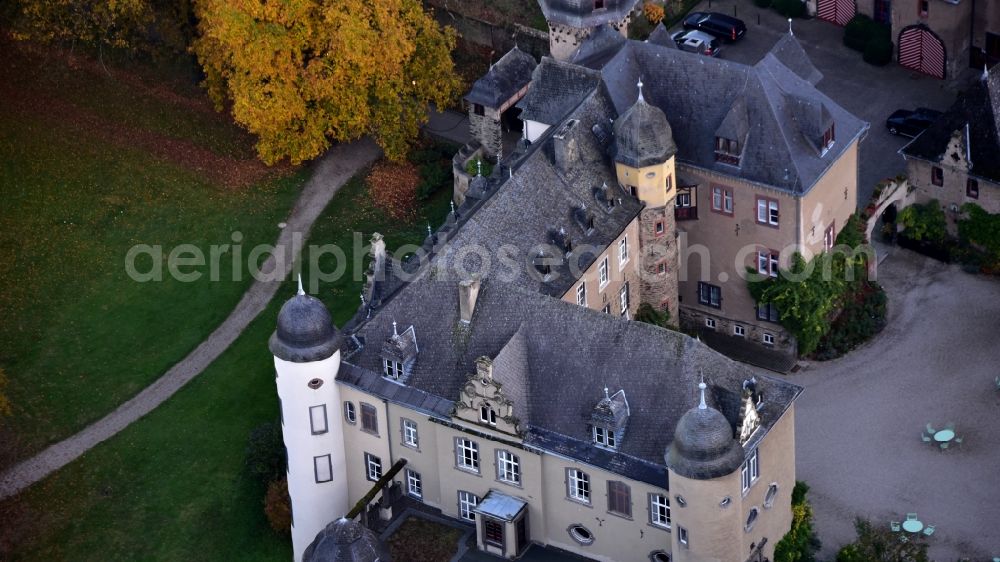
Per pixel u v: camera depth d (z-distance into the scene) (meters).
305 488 138.00
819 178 143.38
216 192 169.38
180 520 142.75
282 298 158.88
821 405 146.75
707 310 153.12
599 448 125.75
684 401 123.94
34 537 142.38
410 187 167.50
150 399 151.62
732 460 118.88
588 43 154.62
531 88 152.50
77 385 153.12
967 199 155.88
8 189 170.25
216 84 170.25
